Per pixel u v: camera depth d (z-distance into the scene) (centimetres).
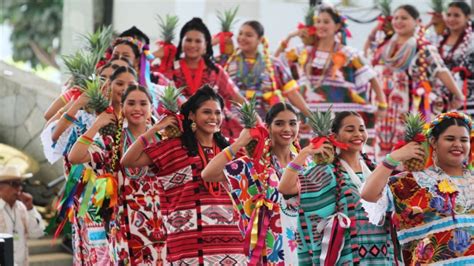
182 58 2484
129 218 1880
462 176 1698
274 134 1823
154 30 2994
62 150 2055
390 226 1709
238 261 1770
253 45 2623
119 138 1900
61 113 2077
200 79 2470
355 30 3147
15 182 2386
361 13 3142
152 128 1795
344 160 1766
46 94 3020
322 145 1731
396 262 1700
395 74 2852
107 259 2038
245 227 1773
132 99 1906
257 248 1755
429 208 1669
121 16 3005
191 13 3033
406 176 1681
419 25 2847
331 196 1733
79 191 2019
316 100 2789
